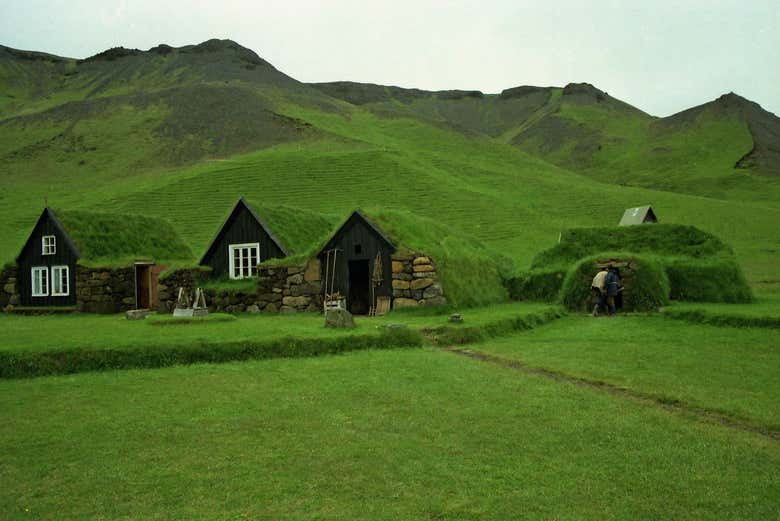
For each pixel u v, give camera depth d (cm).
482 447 916
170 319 2267
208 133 15250
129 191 8881
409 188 8600
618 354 1653
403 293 2605
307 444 931
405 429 999
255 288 2811
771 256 5288
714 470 830
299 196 8244
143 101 18450
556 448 912
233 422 1042
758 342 1762
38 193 9906
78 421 1058
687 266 2823
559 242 3331
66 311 3250
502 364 1567
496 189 9481
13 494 768
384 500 739
